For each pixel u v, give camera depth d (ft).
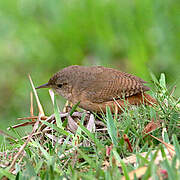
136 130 26.71
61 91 35.68
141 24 53.42
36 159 24.75
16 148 27.14
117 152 24.30
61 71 35.63
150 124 26.30
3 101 48.47
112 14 54.80
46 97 38.73
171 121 26.27
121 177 21.22
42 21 57.82
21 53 54.24
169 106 28.37
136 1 54.13
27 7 59.00
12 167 24.34
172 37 51.85
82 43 54.80
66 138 26.43
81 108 35.42
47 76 50.44
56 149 25.68
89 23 55.31
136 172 21.02
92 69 35.17
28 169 22.84
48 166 22.71
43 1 57.98
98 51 53.93
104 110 33.91
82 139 26.89
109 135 26.89
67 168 24.47
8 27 57.26
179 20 52.47
